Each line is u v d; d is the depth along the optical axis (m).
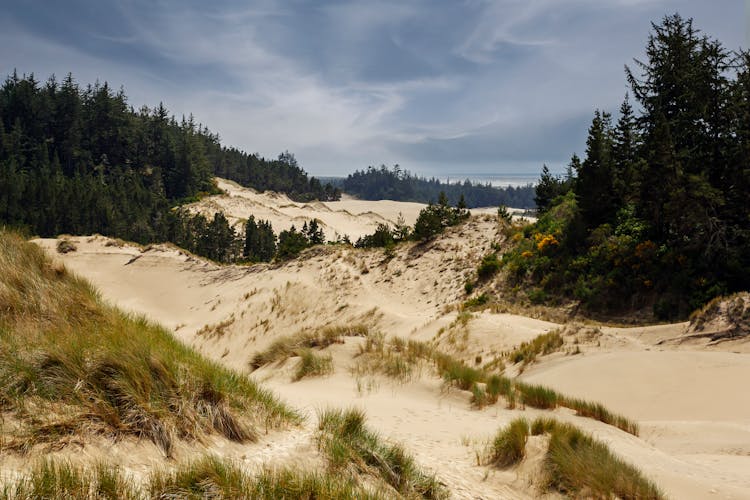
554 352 15.04
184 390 4.25
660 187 24.20
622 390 11.05
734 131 25.12
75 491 2.61
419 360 11.89
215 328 29.86
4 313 4.99
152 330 6.57
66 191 81.62
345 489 3.58
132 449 3.33
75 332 4.75
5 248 6.30
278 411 5.17
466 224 35.00
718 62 27.06
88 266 42.47
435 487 4.45
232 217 103.00
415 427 7.23
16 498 2.41
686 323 15.35
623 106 34.31
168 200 107.62
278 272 36.25
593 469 5.02
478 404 9.26
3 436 2.93
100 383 3.77
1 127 101.94
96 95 121.31
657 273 21.28
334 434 4.78
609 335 15.69
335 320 27.09
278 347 14.07
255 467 3.71
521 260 27.22
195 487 3.08
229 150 181.75
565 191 51.34
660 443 7.95
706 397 9.76
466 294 26.75
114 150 115.38
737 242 21.59
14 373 3.46
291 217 112.00
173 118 157.62
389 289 30.36
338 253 36.12
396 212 163.88
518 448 5.58
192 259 44.34
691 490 5.20
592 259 24.34
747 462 6.40
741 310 14.41
